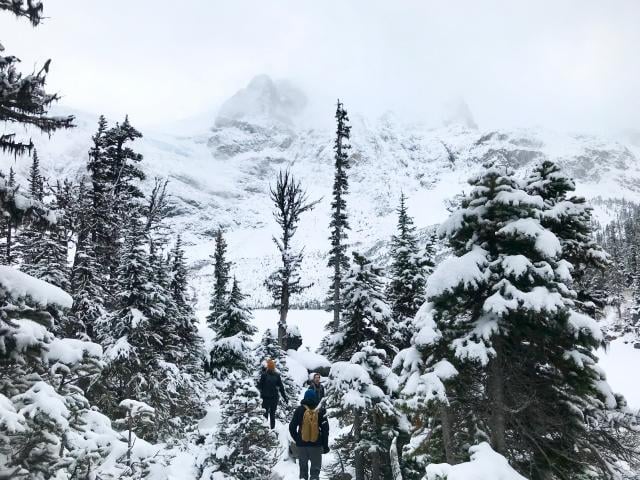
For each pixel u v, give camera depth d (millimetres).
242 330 26719
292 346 31172
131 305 19266
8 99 7406
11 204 7660
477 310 8969
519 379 8891
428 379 8016
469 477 6512
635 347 62594
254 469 11312
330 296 31141
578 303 10531
